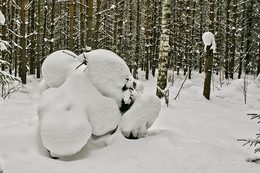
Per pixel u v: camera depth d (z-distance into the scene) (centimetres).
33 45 2012
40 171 313
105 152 390
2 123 533
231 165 385
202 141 479
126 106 460
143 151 400
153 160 376
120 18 2133
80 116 381
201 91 1339
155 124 591
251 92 1427
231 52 2144
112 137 418
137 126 441
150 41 2314
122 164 355
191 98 1066
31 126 420
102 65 437
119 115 430
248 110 933
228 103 1102
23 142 377
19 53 2091
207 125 634
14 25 2005
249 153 459
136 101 460
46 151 379
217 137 529
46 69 441
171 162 377
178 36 2170
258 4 2022
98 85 434
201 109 835
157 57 2539
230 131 594
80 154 383
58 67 439
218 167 375
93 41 2195
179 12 2131
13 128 416
